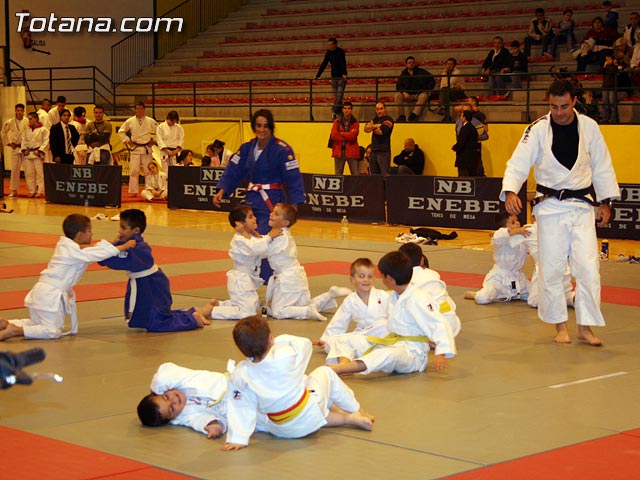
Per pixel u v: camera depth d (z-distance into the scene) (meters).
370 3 30.98
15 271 12.07
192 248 14.55
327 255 13.80
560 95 7.81
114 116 27.92
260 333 5.19
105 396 6.35
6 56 31.00
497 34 26.38
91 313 9.43
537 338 8.36
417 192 17.88
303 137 24.27
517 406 6.14
